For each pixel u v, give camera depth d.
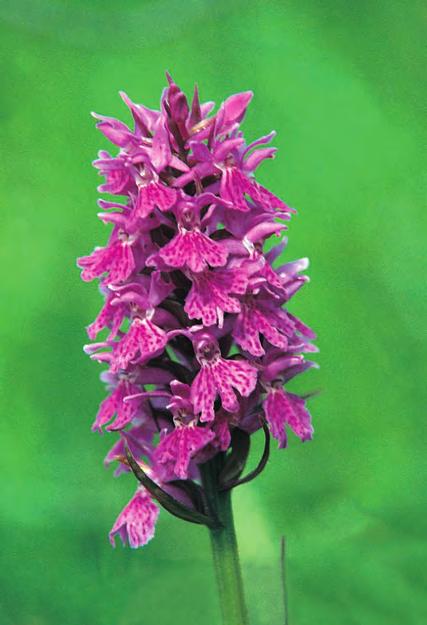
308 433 0.43
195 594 0.56
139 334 0.42
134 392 0.43
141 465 0.43
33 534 0.58
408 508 0.58
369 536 0.57
